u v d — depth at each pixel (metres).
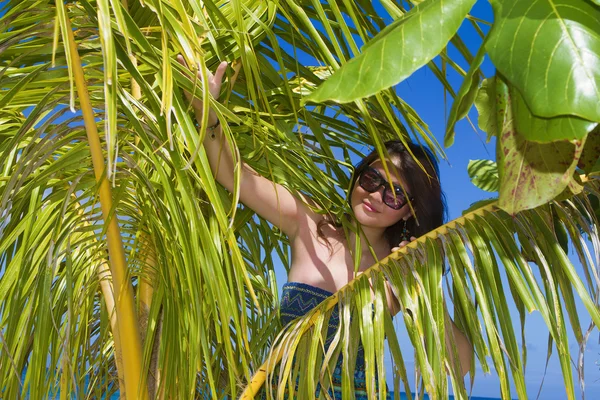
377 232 1.48
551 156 0.64
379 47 0.58
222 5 1.31
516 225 1.07
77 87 0.92
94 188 1.16
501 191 0.66
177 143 1.06
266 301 1.89
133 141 1.33
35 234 1.21
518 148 0.65
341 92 0.57
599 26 0.55
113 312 1.31
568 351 0.96
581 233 1.13
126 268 1.01
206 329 1.23
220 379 1.74
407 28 0.58
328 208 1.43
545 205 1.04
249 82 0.99
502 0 0.60
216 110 0.93
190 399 1.02
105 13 0.68
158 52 0.98
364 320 1.04
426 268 1.05
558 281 1.03
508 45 0.56
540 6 0.57
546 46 0.55
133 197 1.21
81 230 1.22
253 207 1.42
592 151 0.79
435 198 1.47
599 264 1.00
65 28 0.69
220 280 0.97
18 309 1.15
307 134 1.64
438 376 0.95
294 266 1.46
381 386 0.98
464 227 1.08
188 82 1.02
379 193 1.38
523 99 0.58
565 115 0.56
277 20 1.38
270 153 1.37
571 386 0.94
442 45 0.56
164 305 1.15
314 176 1.35
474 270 1.03
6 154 0.98
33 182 1.09
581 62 0.53
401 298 1.04
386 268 1.11
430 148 1.49
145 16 1.18
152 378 1.23
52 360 1.26
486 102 0.72
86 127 0.94
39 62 1.13
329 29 0.94
